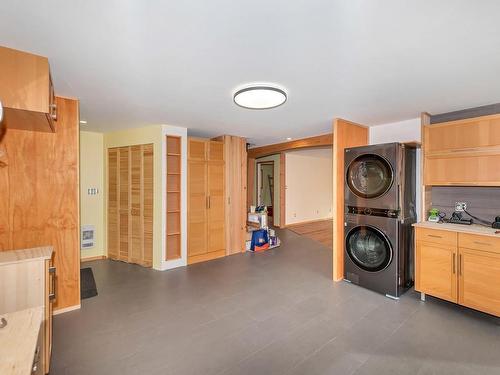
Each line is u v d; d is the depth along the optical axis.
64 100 2.64
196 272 3.91
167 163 4.10
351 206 3.42
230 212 4.88
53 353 2.04
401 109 3.05
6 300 1.72
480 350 2.08
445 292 2.73
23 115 1.90
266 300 2.97
